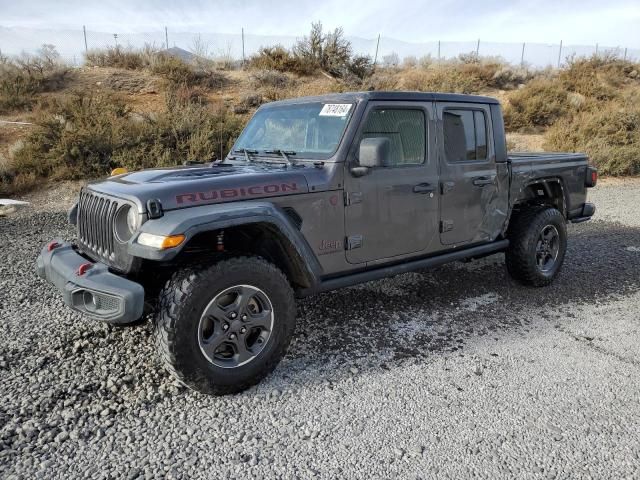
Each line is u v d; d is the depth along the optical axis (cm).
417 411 288
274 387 316
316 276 346
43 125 1069
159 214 283
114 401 297
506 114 1672
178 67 1559
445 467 241
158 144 1091
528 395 306
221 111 1265
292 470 239
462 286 509
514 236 486
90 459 247
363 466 242
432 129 405
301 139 388
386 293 488
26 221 780
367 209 368
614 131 1466
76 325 401
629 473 238
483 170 444
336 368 340
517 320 424
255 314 312
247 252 315
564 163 524
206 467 241
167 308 282
